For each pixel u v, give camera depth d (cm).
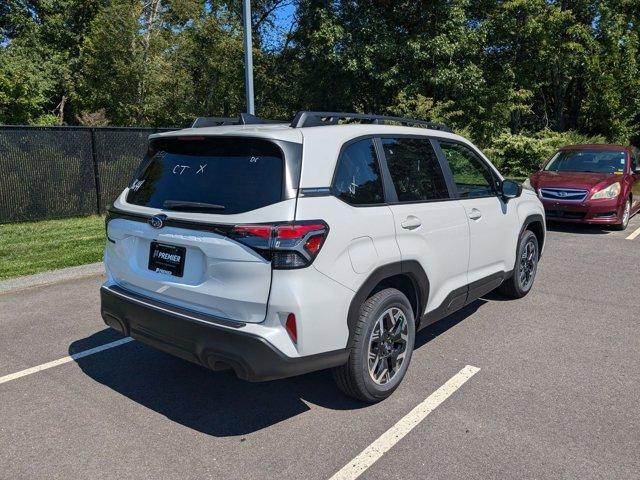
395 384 377
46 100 1934
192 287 321
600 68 2400
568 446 315
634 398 372
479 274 485
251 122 423
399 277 382
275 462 303
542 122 3072
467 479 286
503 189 511
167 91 1967
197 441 325
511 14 2056
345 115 376
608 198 989
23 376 416
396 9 2050
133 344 481
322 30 1989
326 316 314
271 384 402
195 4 1939
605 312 558
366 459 304
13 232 969
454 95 2045
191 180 340
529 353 452
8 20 2281
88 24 2252
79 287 658
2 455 311
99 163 1138
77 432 335
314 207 311
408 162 404
